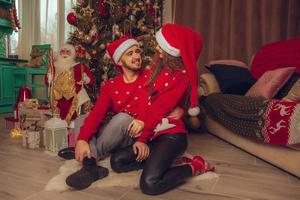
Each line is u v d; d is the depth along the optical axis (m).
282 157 1.56
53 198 1.20
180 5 3.28
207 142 2.29
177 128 1.43
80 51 2.44
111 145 1.51
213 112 2.36
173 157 1.33
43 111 2.04
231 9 3.07
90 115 1.53
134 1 2.60
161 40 1.41
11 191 1.26
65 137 1.85
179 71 1.43
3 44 3.99
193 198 1.23
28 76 3.87
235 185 1.38
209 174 1.48
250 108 1.69
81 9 2.56
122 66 1.60
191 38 1.41
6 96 3.69
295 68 2.28
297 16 2.84
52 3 3.98
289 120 1.40
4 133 2.45
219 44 3.16
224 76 2.58
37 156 1.78
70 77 2.05
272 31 2.93
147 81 1.51
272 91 2.18
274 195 1.27
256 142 1.81
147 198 1.22
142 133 1.37
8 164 1.62
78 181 1.27
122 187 1.32
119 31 2.54
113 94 1.58
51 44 3.99
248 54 3.04
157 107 1.39
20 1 4.12
